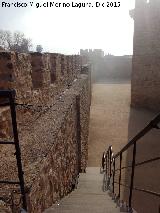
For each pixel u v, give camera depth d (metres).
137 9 17.64
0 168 3.09
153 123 2.27
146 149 11.55
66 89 9.16
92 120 15.85
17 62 4.23
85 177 7.98
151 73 17.81
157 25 17.42
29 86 4.90
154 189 8.31
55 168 4.39
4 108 3.83
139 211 7.11
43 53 5.78
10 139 3.87
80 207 4.27
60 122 4.94
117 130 14.27
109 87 24.56
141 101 18.16
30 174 2.98
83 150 9.78
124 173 9.33
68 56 10.14
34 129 4.57
